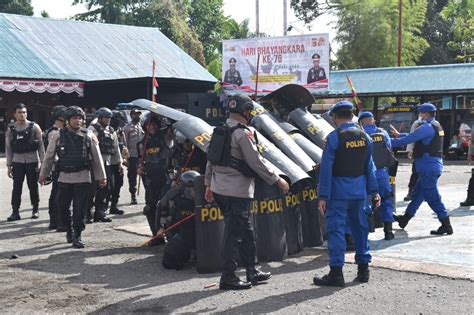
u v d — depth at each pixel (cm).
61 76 2919
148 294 615
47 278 685
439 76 3091
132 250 831
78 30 3434
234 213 623
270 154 758
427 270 678
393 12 4522
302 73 3027
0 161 2492
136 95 3234
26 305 586
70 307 578
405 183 1681
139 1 5094
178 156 819
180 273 704
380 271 687
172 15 4928
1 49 2966
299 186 812
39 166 1100
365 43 4525
